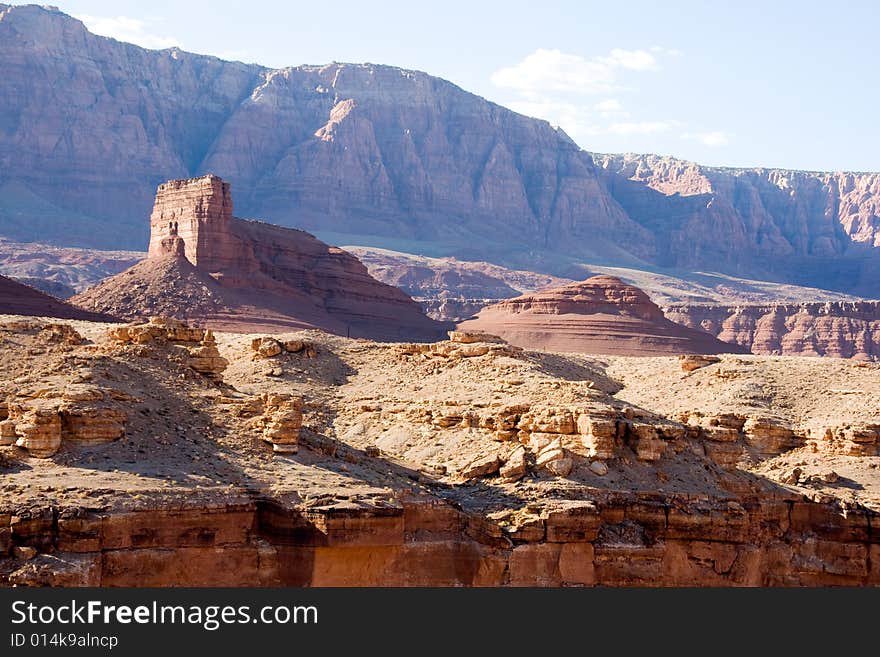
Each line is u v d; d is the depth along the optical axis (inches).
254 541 2628.0
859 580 3622.0
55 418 2677.2
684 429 3629.4
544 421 3385.8
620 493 3233.3
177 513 2536.9
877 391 5147.6
